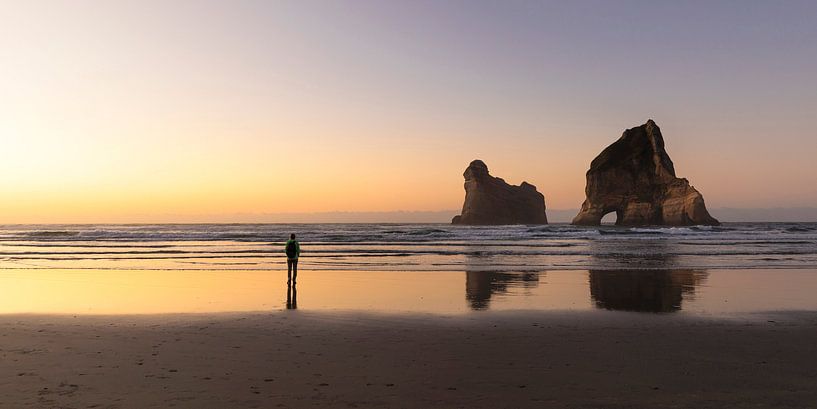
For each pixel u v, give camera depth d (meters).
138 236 54.12
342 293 15.02
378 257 28.98
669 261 25.89
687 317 11.00
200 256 30.12
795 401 5.46
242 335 9.05
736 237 50.88
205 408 5.23
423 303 13.09
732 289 15.74
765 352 7.76
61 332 9.27
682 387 5.97
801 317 10.98
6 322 10.31
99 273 20.88
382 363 7.11
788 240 45.28
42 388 5.89
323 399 5.52
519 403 5.39
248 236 53.88
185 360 7.25
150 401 5.44
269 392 5.77
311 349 7.98
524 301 13.42
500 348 8.05
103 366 6.89
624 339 8.73
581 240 46.31
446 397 5.59
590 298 13.97
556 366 6.94
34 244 42.75
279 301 13.48
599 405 5.33
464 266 23.56
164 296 14.45
